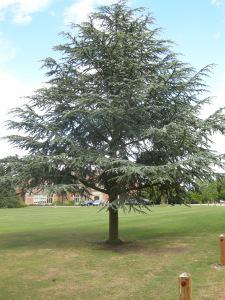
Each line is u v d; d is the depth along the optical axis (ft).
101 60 62.69
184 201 69.77
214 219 95.71
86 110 59.16
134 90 59.11
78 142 65.62
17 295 36.50
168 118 63.52
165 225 91.35
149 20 66.90
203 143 61.21
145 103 62.34
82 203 334.44
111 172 59.52
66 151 61.87
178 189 66.74
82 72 65.82
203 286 37.04
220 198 243.81
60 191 56.85
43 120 62.75
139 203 63.46
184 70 63.05
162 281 39.83
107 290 37.40
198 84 64.08
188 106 63.93
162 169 54.54
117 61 63.21
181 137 58.44
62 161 58.03
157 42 65.82
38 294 36.73
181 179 61.46
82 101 58.85
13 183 59.88
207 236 70.23
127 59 62.59
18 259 53.98
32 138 62.90
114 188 63.46
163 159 63.77
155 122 64.13
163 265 47.21
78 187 59.26
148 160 65.05
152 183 62.13
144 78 62.03
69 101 63.46
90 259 52.60
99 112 58.54
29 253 58.39
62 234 81.66
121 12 66.23
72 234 81.35
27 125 62.23
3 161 60.90
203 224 88.28
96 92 64.18
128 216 127.54
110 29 66.44
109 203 58.75
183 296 22.57
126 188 63.16
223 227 81.61
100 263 49.93
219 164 58.59
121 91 62.54
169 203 71.51
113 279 41.57
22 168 58.54
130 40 64.18
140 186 65.00
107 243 65.98
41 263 50.85
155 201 71.41
